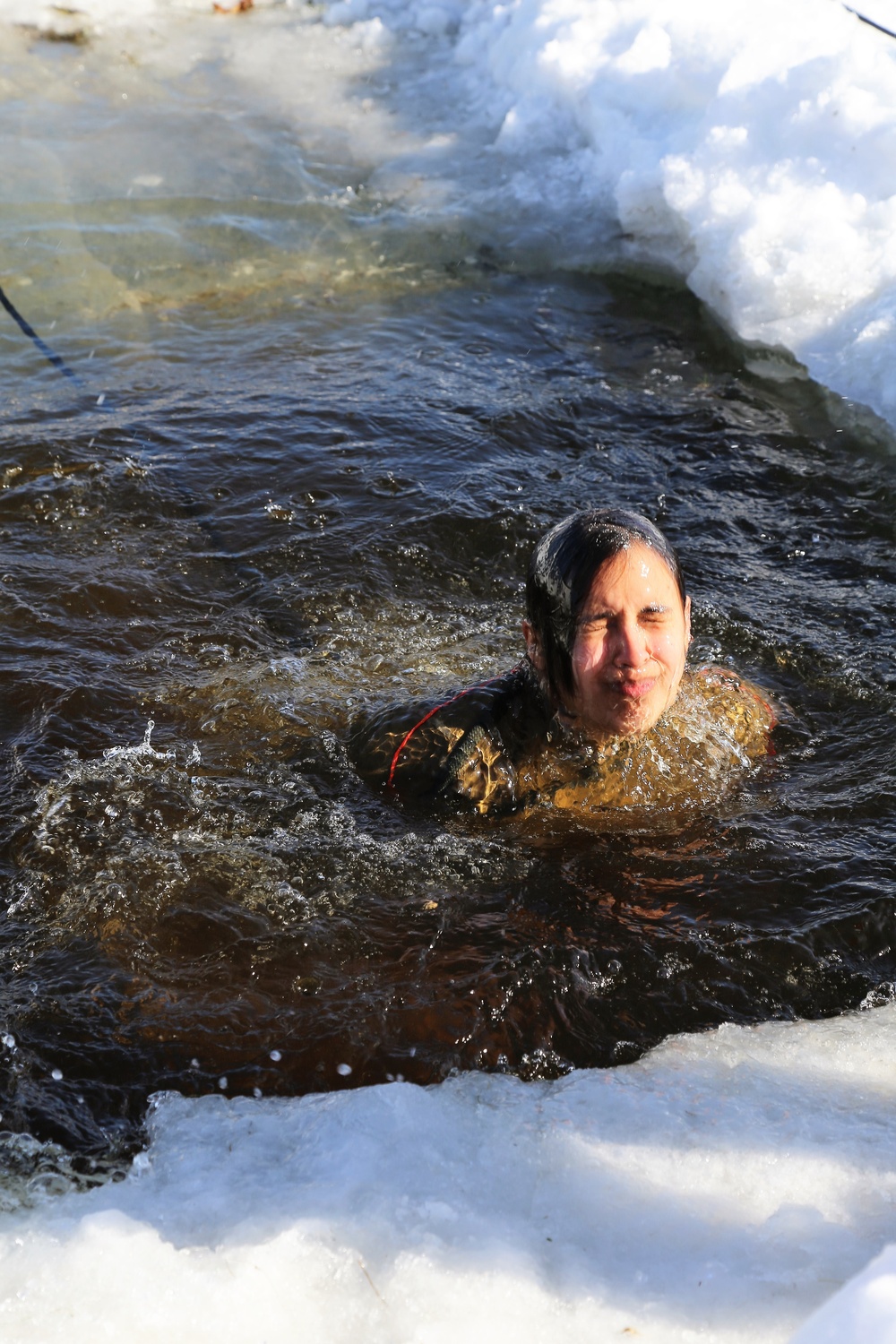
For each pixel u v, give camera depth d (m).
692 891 2.87
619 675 2.83
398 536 4.34
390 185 7.27
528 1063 2.46
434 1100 2.34
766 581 4.14
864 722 3.46
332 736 3.36
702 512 4.54
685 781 3.18
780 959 2.68
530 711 3.15
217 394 5.31
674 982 2.63
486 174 7.29
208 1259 1.95
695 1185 2.07
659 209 6.44
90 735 3.38
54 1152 2.28
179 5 9.38
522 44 7.82
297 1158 2.20
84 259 6.48
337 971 2.67
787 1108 2.26
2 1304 1.90
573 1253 1.94
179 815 3.08
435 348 5.79
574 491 4.66
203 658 3.75
